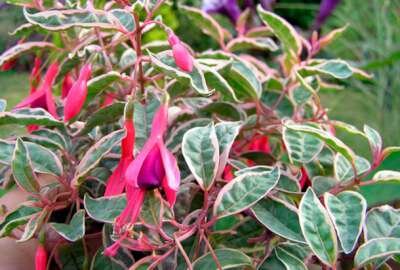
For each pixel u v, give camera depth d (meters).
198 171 0.33
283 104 0.47
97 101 0.45
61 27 0.34
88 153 0.35
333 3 0.69
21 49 0.43
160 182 0.30
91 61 0.34
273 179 0.34
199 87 0.34
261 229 0.37
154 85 0.43
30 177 0.35
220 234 0.36
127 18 0.36
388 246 0.32
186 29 1.29
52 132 0.39
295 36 0.47
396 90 0.97
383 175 0.36
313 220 0.32
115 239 0.32
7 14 1.05
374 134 0.37
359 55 1.08
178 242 0.31
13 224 0.35
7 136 0.47
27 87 1.31
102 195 0.40
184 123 0.40
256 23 0.71
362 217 0.32
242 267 0.34
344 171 0.38
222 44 0.55
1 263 0.38
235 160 0.40
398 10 1.01
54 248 0.37
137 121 0.35
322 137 0.35
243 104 0.47
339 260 0.39
